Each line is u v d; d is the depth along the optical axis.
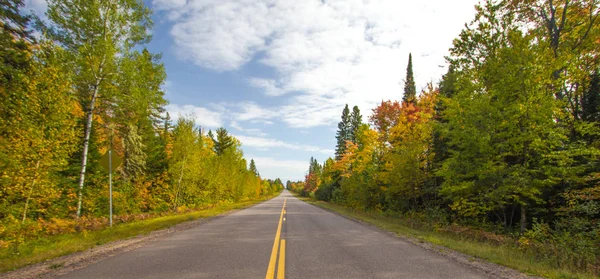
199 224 14.29
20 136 11.09
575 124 11.16
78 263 6.37
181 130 24.80
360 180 25.61
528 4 15.78
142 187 26.55
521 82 11.21
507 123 11.33
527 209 12.69
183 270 5.75
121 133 25.23
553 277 5.67
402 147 18.31
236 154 46.38
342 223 15.02
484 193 12.72
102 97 17.39
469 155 12.64
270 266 6.07
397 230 12.31
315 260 6.65
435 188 16.73
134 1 16.67
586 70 14.13
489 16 13.39
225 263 6.32
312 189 81.06
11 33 14.61
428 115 18.39
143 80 17.05
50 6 14.96
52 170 12.62
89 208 18.91
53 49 13.41
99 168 20.89
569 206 10.98
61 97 12.21
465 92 13.03
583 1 14.85
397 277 5.35
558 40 15.12
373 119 27.81
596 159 10.73
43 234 10.85
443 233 12.75
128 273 5.55
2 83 11.84
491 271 5.86
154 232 11.49
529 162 11.88
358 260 6.68
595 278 6.04
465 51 14.34
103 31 15.95
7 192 11.03
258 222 15.16
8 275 5.50
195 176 25.58
